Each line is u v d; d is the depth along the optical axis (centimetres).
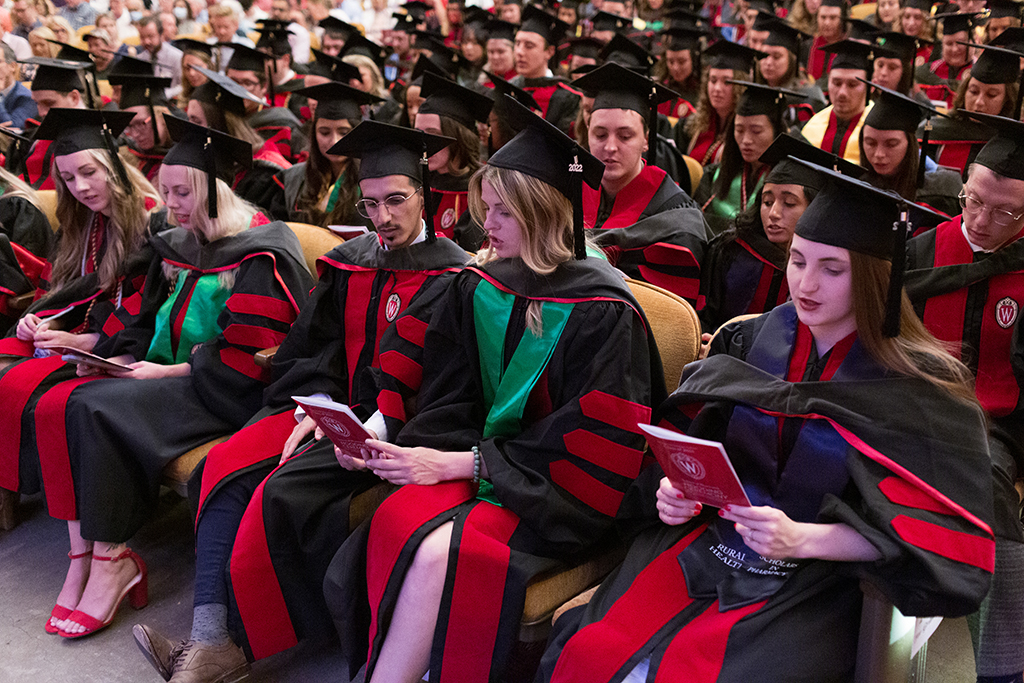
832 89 490
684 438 156
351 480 251
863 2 876
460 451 229
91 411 277
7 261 384
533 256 221
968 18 639
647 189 343
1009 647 208
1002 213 232
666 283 329
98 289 342
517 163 216
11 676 260
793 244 179
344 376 282
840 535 166
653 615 180
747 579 179
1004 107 418
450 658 208
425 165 260
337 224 404
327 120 415
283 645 245
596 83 339
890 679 169
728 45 495
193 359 300
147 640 241
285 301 304
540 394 224
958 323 246
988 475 170
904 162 333
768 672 162
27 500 370
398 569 209
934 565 157
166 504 364
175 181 307
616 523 211
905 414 173
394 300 267
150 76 491
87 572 290
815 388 181
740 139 382
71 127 326
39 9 792
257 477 259
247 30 968
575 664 175
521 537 211
